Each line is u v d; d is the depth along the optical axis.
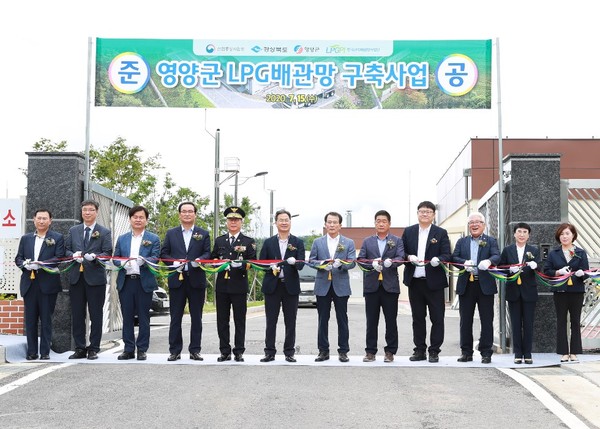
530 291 8.95
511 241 9.93
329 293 9.16
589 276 9.10
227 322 9.16
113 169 25.88
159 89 10.39
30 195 9.91
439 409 6.42
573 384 7.61
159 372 8.16
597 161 28.83
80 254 9.05
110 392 7.01
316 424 5.88
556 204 9.91
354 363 9.01
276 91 10.40
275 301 9.11
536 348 9.82
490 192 10.91
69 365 8.62
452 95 10.32
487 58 10.30
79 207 10.00
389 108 10.37
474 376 8.06
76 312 9.27
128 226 12.64
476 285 9.11
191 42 10.38
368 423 5.91
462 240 9.34
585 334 10.58
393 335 9.15
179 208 9.25
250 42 10.39
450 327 16.22
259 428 5.75
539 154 9.94
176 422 5.90
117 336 11.90
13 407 6.38
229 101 10.39
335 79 10.37
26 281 9.08
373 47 10.37
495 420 6.05
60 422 5.88
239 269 9.11
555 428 5.83
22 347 9.27
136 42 10.36
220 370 8.34
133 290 9.18
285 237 9.23
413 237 9.23
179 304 9.19
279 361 9.12
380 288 9.12
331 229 9.18
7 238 10.32
